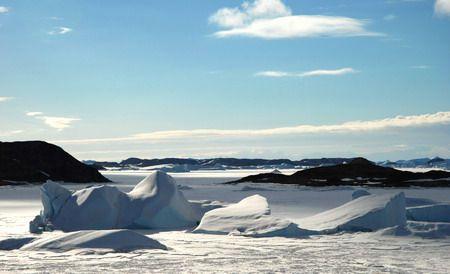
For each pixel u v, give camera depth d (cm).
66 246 2116
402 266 1833
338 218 2705
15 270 1741
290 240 2395
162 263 1867
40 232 2725
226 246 2241
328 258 1978
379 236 2464
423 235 2445
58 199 2989
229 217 2733
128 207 2978
